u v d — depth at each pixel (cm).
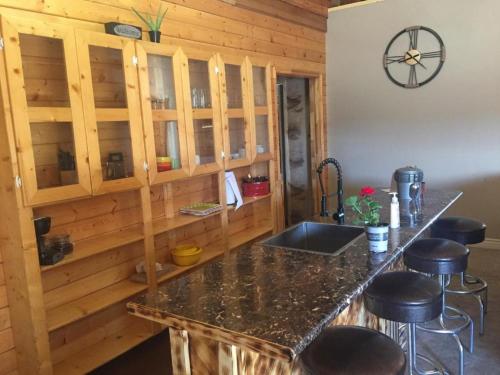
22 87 218
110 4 284
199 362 160
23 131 219
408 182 304
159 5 319
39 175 230
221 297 166
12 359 246
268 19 438
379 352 150
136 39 277
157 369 277
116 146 272
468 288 370
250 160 384
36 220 235
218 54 342
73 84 240
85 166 248
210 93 338
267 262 205
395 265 260
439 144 498
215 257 357
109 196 298
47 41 232
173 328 162
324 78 551
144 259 306
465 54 470
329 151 566
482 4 455
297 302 159
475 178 483
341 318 200
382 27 511
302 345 131
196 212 344
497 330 304
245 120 378
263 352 133
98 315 295
